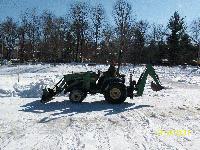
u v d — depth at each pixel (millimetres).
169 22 70062
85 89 13641
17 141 8172
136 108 12508
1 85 17484
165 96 15734
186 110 12195
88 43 70000
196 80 27547
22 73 36719
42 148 7617
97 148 7594
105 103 13594
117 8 59781
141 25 70562
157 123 10062
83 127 9594
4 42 82125
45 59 72625
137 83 14102
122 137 8523
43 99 13516
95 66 47750
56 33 71750
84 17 68875
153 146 7703
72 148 7609
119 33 60031
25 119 10586
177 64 69562
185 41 73562
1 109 12141
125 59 59781
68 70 42438
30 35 74000
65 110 12102
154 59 76688
